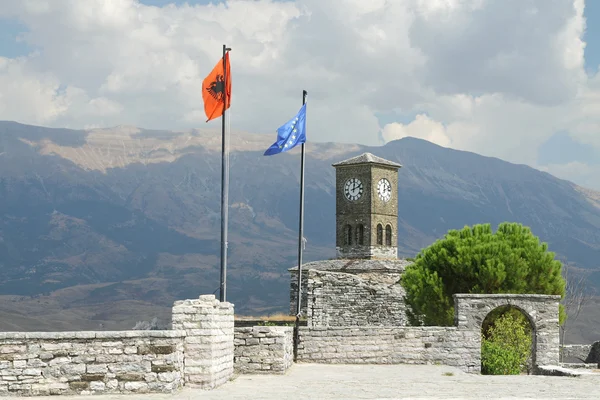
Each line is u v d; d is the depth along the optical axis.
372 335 46.25
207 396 27.92
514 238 62.97
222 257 37.47
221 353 32.41
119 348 28.47
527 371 50.84
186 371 30.14
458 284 61.19
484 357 47.78
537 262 60.78
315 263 98.69
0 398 27.47
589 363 58.75
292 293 95.75
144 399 27.03
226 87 41.03
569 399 27.92
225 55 41.44
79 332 28.30
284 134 50.78
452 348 46.72
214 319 30.89
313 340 46.19
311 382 34.09
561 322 61.03
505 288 59.50
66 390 28.12
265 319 87.94
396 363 46.19
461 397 28.36
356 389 31.06
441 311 60.59
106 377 28.31
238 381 34.22
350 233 105.56
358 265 96.44
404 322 84.00
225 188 38.84
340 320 85.62
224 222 38.12
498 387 32.34
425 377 37.31
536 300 48.34
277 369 37.69
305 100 51.78
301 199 50.78
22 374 28.00
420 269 62.81
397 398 27.75
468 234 65.06
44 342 28.17
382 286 85.69
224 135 39.97
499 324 51.62
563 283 61.19
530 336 51.62
